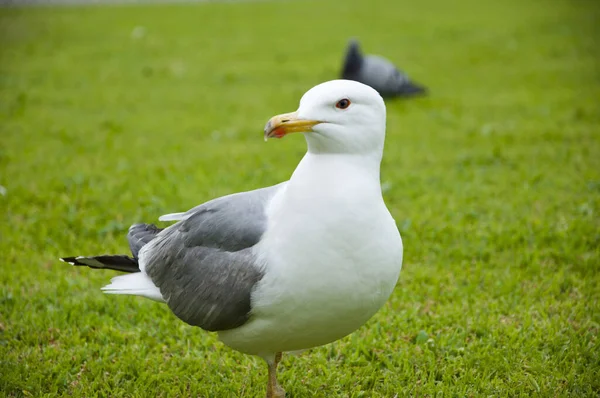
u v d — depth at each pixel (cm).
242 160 306
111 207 249
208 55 540
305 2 809
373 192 165
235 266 167
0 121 362
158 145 329
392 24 665
